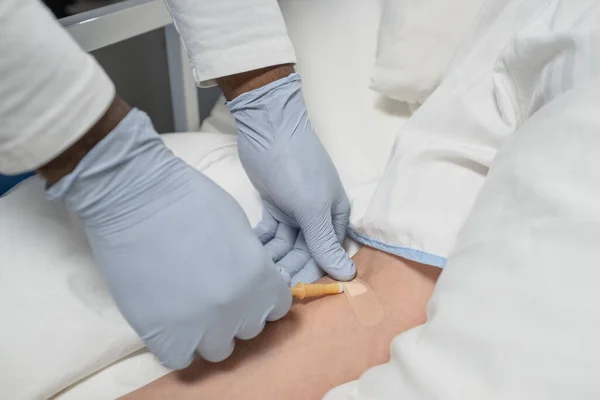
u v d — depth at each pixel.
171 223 0.64
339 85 1.05
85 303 0.74
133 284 0.64
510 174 0.56
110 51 1.28
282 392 0.68
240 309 0.66
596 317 0.42
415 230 0.73
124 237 0.63
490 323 0.47
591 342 0.41
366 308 0.76
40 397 0.69
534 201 0.50
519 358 0.44
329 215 0.84
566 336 0.43
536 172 0.52
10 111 0.53
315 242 0.84
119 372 0.74
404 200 0.76
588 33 0.59
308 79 1.07
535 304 0.45
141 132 0.62
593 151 0.49
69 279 0.75
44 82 0.53
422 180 0.77
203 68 0.80
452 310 0.52
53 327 0.71
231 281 0.64
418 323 0.73
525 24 0.72
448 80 0.82
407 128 0.83
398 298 0.76
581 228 0.45
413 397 0.50
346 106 1.03
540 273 0.46
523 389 0.43
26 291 0.73
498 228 0.53
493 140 0.75
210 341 0.67
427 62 0.92
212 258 0.64
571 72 0.59
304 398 0.67
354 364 0.70
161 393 0.68
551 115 0.55
